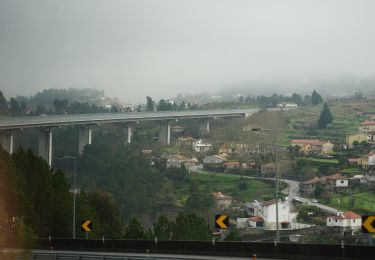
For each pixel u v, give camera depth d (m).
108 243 68.00
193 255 59.34
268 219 138.38
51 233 94.06
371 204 151.25
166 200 177.38
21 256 57.72
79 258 60.47
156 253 63.16
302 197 165.25
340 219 118.25
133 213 173.50
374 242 89.25
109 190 186.75
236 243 56.25
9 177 88.69
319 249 48.06
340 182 173.88
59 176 99.19
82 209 97.81
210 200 167.50
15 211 88.50
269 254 53.03
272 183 188.25
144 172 197.62
